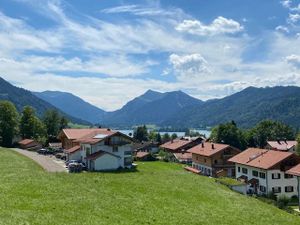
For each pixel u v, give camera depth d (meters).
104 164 92.44
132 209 47.69
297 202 78.75
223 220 47.50
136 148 185.12
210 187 74.38
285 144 159.38
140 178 77.50
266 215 54.53
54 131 192.88
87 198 51.50
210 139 187.50
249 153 99.00
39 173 73.50
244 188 81.94
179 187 69.12
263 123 199.50
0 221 35.81
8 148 139.50
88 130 128.50
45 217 39.03
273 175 83.38
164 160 149.88
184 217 46.50
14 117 157.38
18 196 48.81
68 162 97.06
